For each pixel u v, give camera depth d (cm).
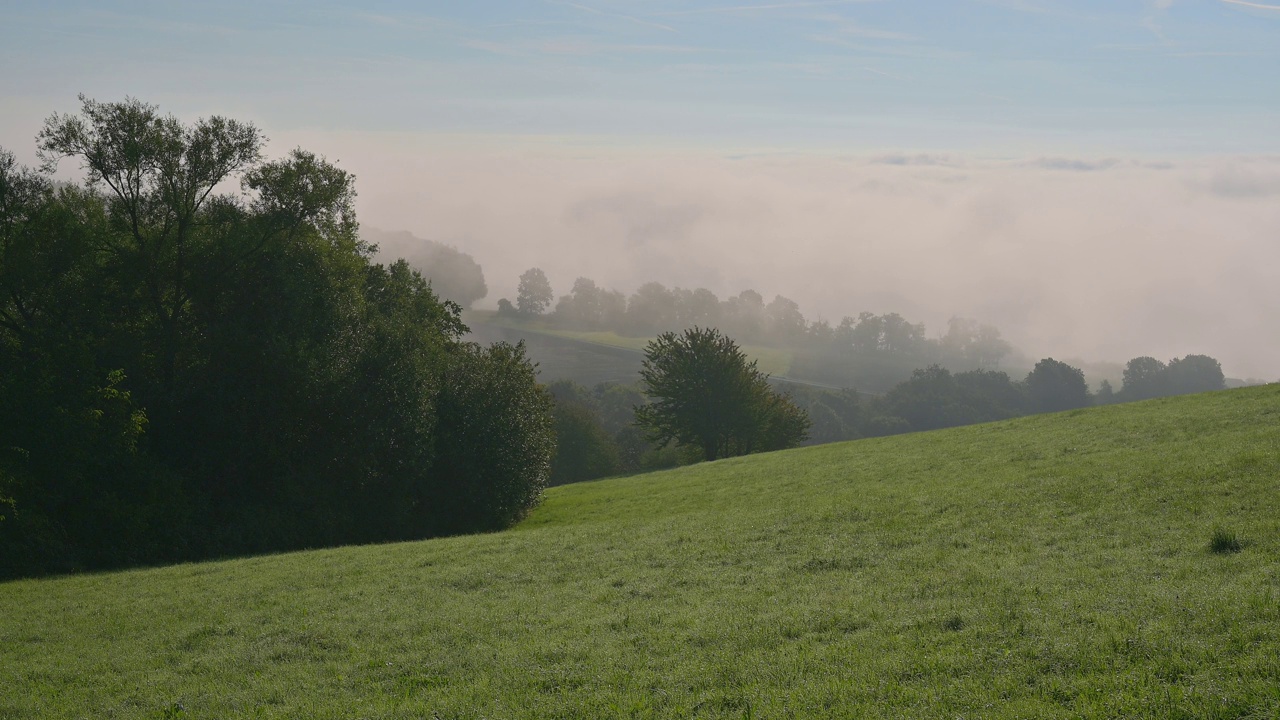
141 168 3944
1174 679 953
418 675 1330
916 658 1129
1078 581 1430
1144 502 2022
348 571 2381
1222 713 853
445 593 1970
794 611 1463
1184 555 1518
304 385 4025
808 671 1142
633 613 1590
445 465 4584
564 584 1964
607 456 13400
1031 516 2092
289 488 4078
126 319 4100
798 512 2638
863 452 4684
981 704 958
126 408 3572
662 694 1117
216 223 4284
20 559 3114
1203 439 2858
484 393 4847
